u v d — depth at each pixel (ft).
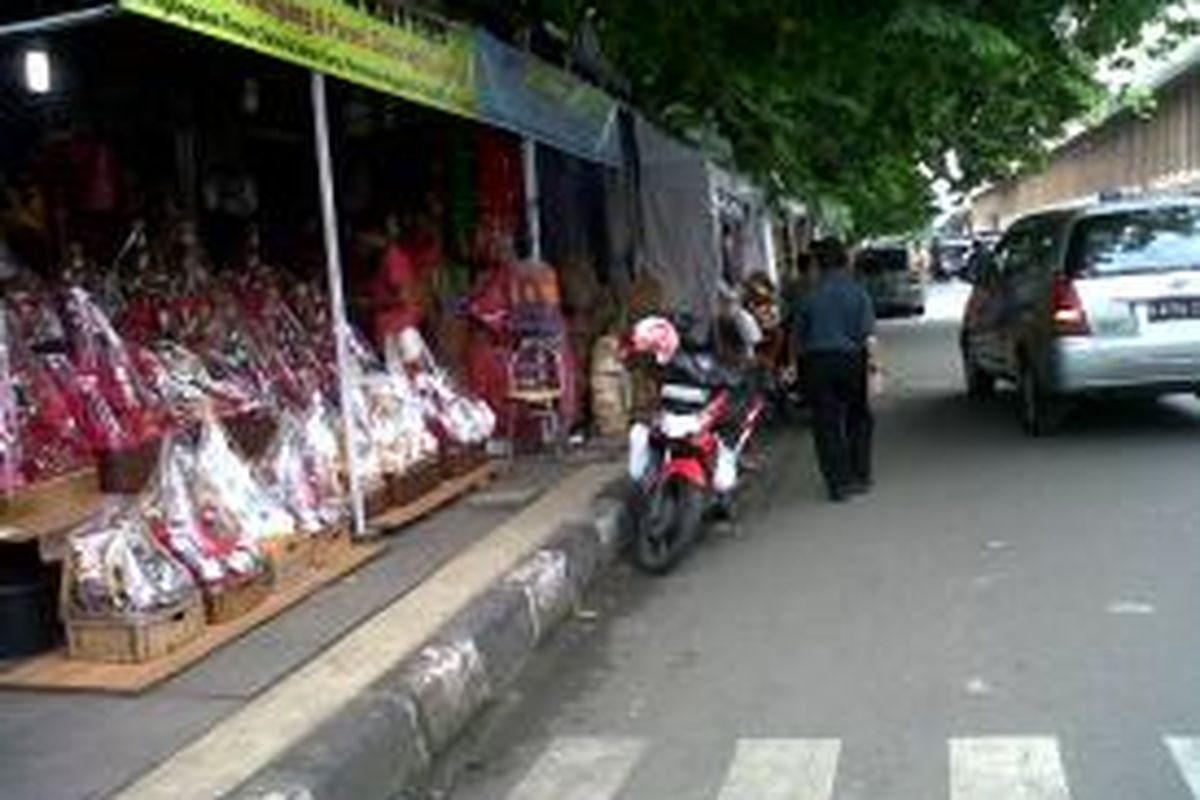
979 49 46.03
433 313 42.73
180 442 27.32
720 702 24.12
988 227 331.36
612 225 57.21
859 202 116.78
